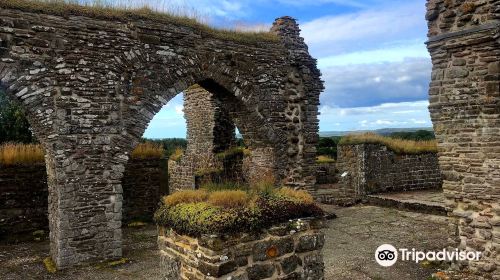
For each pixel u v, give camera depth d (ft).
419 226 39.14
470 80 24.47
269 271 15.60
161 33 35.42
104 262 31.37
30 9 30.12
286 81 43.16
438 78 25.98
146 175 46.55
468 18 24.38
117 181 33.01
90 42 32.12
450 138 25.55
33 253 34.17
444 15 25.46
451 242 25.84
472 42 24.09
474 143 24.40
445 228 37.86
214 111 54.49
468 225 24.86
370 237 35.76
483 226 24.14
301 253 16.60
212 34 38.34
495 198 23.61
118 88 33.27
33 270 29.84
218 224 14.48
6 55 29.19
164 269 17.10
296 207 16.74
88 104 31.99
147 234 40.47
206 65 37.96
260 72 41.39
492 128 23.67
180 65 36.47
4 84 29.25
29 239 38.52
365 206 50.83
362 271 27.12
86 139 31.86
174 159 60.70
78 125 31.55
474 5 24.09
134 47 34.04
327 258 30.01
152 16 34.96
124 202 45.19
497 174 23.53
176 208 16.48
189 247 15.48
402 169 56.95
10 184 38.63
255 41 40.96
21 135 64.54
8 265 30.99
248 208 15.56
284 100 43.06
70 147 31.22
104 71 32.65
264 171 43.57
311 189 44.04
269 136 42.06
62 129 30.94
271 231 15.74
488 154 23.85
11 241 37.76
